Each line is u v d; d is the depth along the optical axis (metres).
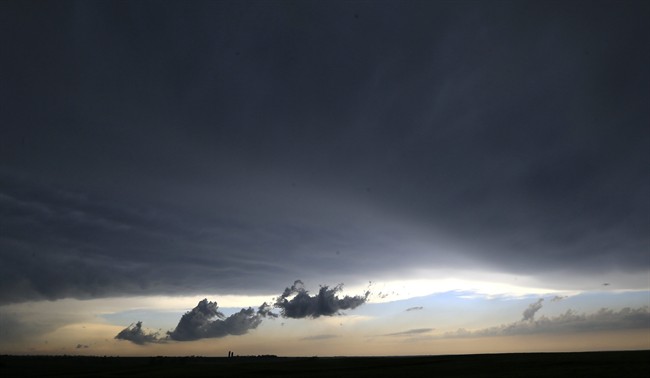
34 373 117.81
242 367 111.75
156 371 106.25
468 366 86.62
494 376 65.50
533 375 64.12
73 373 111.81
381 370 85.69
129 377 92.56
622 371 64.25
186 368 115.50
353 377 73.31
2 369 132.88
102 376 97.44
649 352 103.75
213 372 97.19
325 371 89.44
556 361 85.94
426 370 81.75
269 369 100.19
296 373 87.38
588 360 84.38
